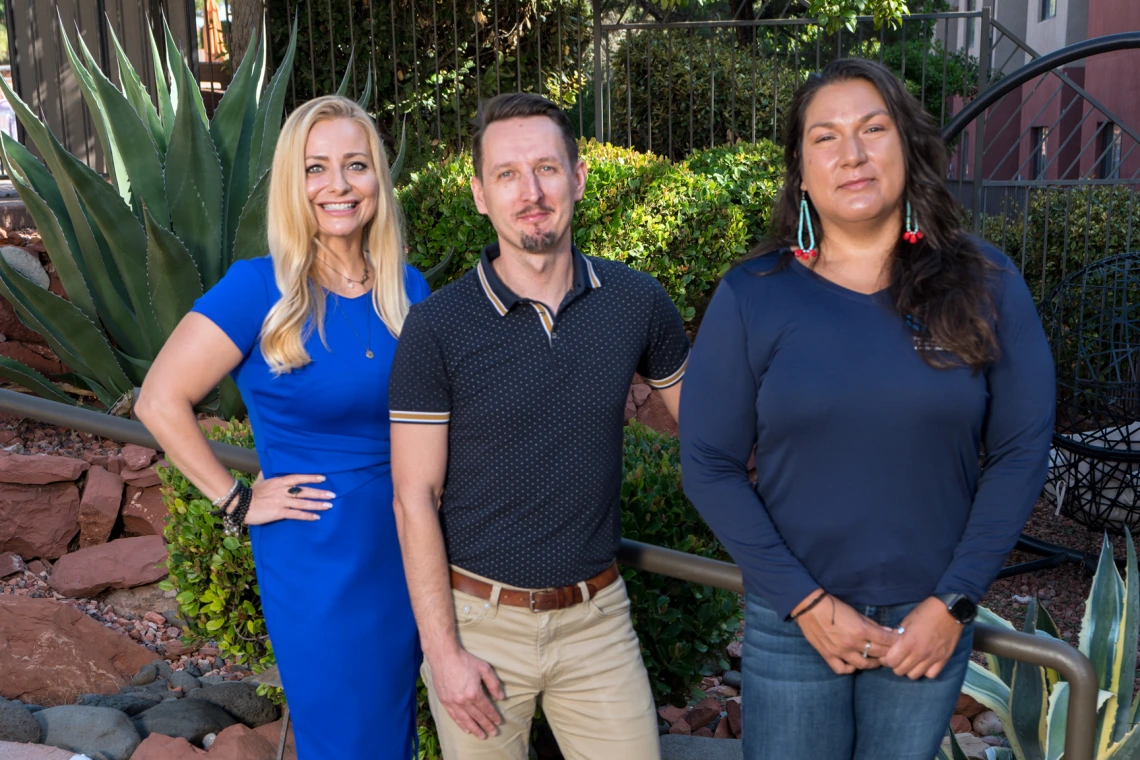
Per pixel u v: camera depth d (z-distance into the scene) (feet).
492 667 6.30
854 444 5.33
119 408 15.97
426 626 6.22
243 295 6.61
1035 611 8.75
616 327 6.21
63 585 13.28
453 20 26.63
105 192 14.82
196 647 12.42
